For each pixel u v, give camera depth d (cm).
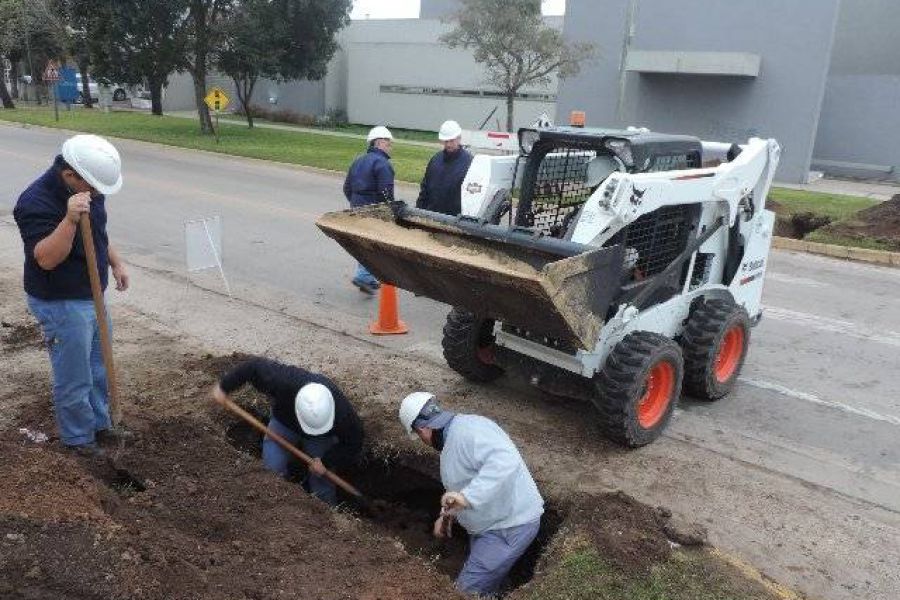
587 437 536
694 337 568
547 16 2806
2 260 918
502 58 2148
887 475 504
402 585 351
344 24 2627
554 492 464
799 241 1227
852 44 2348
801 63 2000
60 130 2570
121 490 423
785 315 844
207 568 338
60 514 340
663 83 2202
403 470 523
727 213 571
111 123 2859
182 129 2688
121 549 325
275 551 365
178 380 585
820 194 1783
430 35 3209
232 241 1077
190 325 725
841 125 2220
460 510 399
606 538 392
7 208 1230
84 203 389
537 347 520
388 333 728
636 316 518
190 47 2378
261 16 2395
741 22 2052
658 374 520
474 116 3125
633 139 506
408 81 3294
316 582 344
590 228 457
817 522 446
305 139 2567
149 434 470
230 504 404
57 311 423
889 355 726
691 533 411
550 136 529
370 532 409
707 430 557
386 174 789
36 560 304
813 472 504
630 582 367
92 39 2295
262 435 547
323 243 1084
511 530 400
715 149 637
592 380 522
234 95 3709
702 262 593
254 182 1638
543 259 472
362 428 489
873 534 436
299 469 524
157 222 1181
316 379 470
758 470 503
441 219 523
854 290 971
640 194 459
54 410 508
